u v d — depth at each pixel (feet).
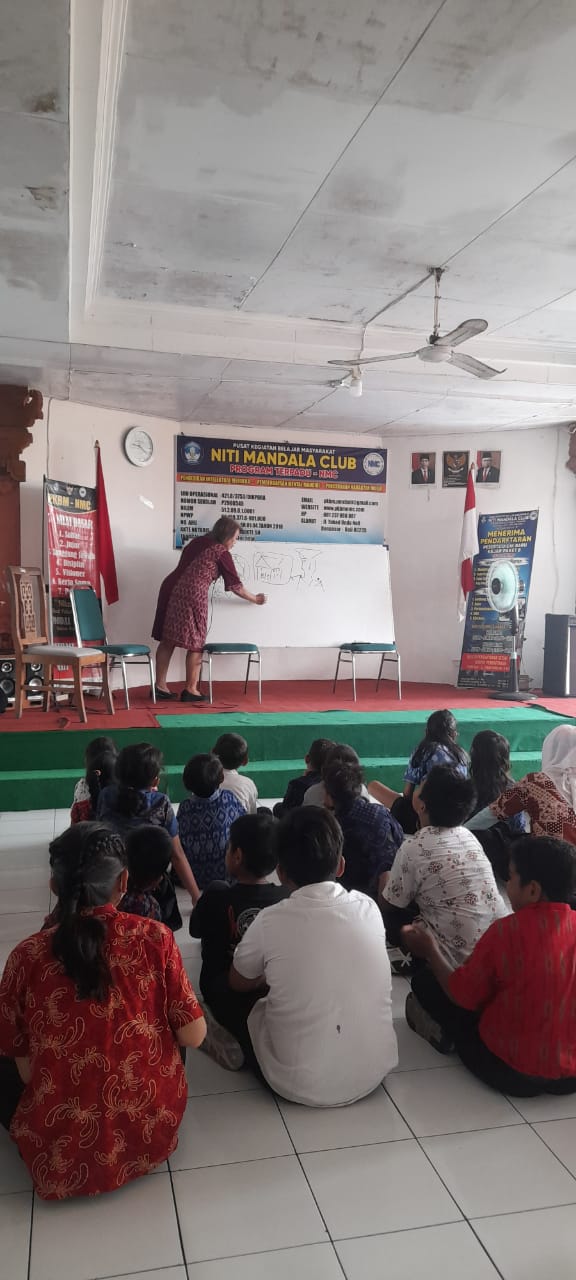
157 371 17.75
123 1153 5.58
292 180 10.67
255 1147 6.20
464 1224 5.45
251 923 7.00
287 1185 5.80
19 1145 5.55
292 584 23.62
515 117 9.11
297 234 12.41
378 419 23.16
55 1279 4.95
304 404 21.17
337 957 6.51
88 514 21.11
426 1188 5.78
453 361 13.78
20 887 11.43
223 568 21.26
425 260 13.43
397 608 25.81
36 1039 5.48
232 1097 6.86
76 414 21.18
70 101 7.62
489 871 8.11
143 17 7.58
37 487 20.54
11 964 5.63
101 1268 5.05
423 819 8.53
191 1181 5.82
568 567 24.81
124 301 15.49
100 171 10.30
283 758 17.29
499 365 18.58
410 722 17.90
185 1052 6.94
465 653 24.68
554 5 7.31
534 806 9.82
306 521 25.03
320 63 8.21
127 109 9.07
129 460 22.44
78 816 10.32
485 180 10.62
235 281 14.43
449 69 8.26
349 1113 6.65
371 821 9.33
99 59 7.71
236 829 7.67
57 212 10.13
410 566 25.72
